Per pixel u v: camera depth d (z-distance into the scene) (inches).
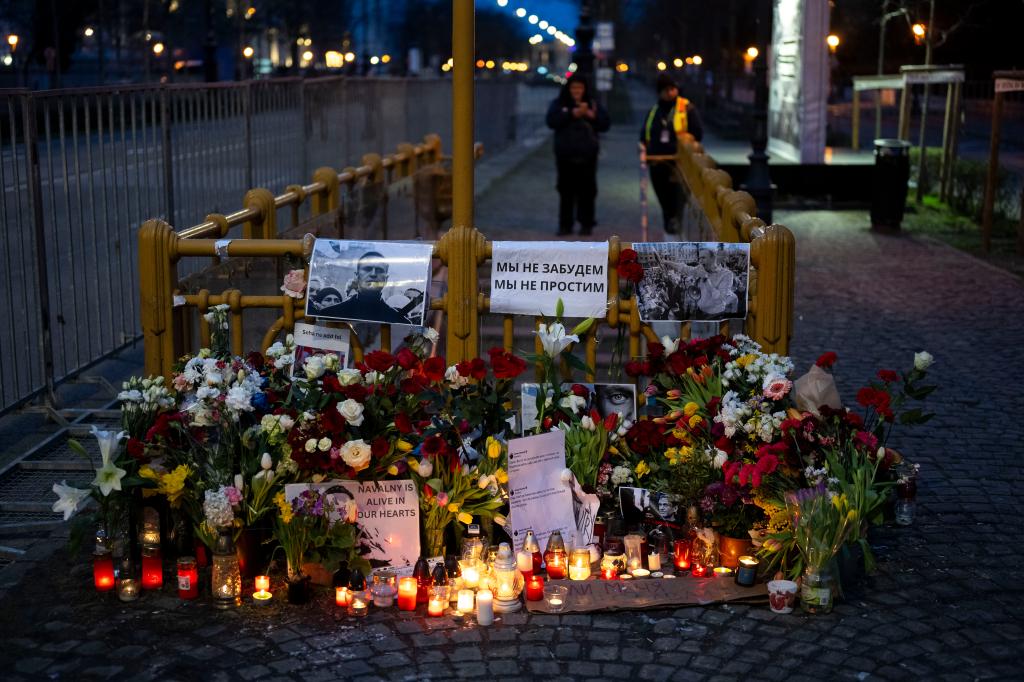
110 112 323.0
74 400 308.2
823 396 211.2
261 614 188.5
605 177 944.3
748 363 212.8
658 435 213.8
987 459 265.6
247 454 200.2
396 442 200.1
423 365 203.2
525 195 816.9
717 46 2062.0
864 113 1534.2
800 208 741.3
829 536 186.7
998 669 168.9
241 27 1840.6
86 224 324.2
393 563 201.6
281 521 194.7
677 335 262.5
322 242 223.3
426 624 184.7
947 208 726.5
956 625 183.0
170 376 225.6
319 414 198.5
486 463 207.9
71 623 185.2
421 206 501.0
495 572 192.9
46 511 234.4
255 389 203.9
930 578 200.2
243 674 168.9
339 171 555.8
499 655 174.4
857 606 189.8
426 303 220.1
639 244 222.1
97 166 316.5
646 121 584.4
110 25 1520.7
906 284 484.4
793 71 785.6
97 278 319.0
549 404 218.4
